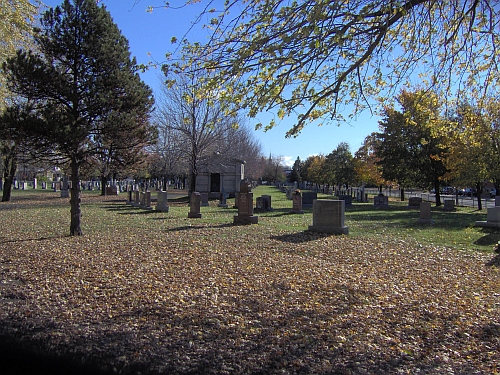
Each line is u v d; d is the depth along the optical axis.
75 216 12.74
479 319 5.28
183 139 31.95
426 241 11.90
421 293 6.50
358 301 6.01
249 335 4.77
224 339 4.66
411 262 9.02
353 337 4.71
